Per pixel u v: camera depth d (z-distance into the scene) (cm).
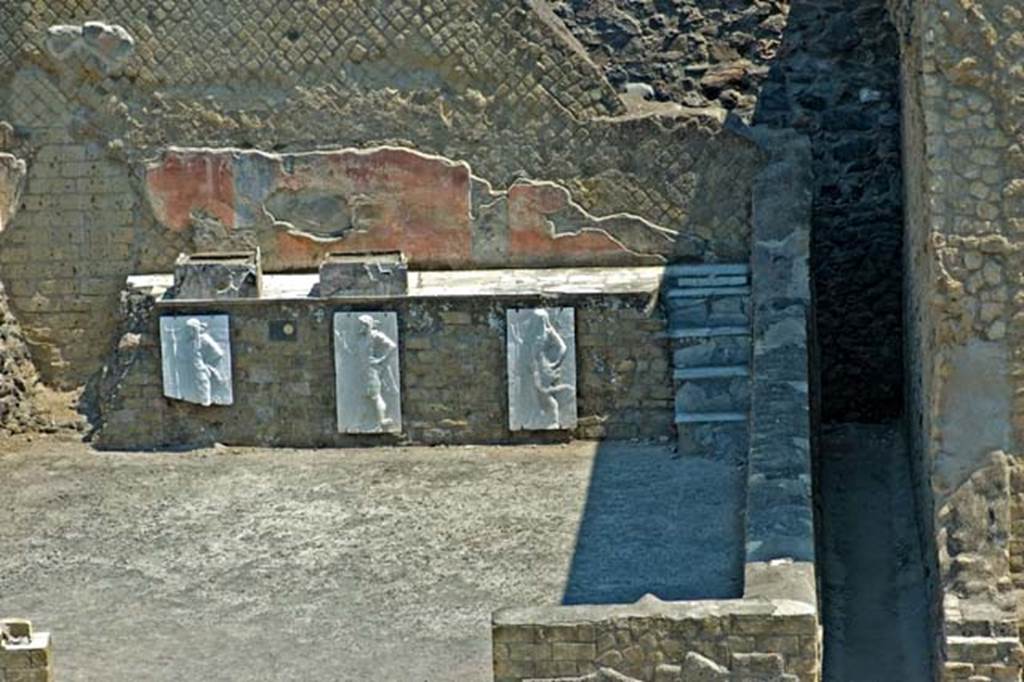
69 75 3912
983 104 3241
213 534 3534
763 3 4159
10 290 3962
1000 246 3250
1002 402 3266
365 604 3312
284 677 3130
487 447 3794
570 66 3872
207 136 3922
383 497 3628
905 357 3953
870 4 4112
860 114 4112
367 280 3784
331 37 3891
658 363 3759
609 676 3025
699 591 3278
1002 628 3148
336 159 3909
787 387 3509
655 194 3884
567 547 3434
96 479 3741
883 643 3353
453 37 3875
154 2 3897
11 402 3916
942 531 3244
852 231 4103
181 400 3831
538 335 3762
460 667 3136
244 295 3812
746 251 3881
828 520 3684
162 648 3216
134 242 3947
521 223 3903
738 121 3919
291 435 3828
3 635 3083
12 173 3934
